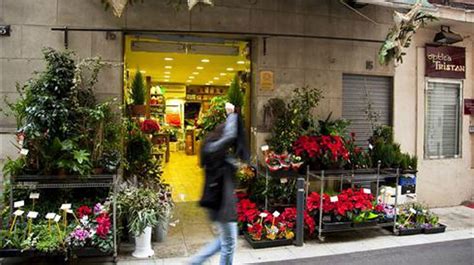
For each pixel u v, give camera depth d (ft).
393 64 22.13
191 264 12.01
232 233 11.60
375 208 17.84
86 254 13.57
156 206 15.47
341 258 14.97
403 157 20.01
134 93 21.35
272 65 19.76
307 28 20.30
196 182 28.25
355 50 21.30
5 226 14.37
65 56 15.67
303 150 18.11
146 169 18.43
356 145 21.21
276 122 19.36
